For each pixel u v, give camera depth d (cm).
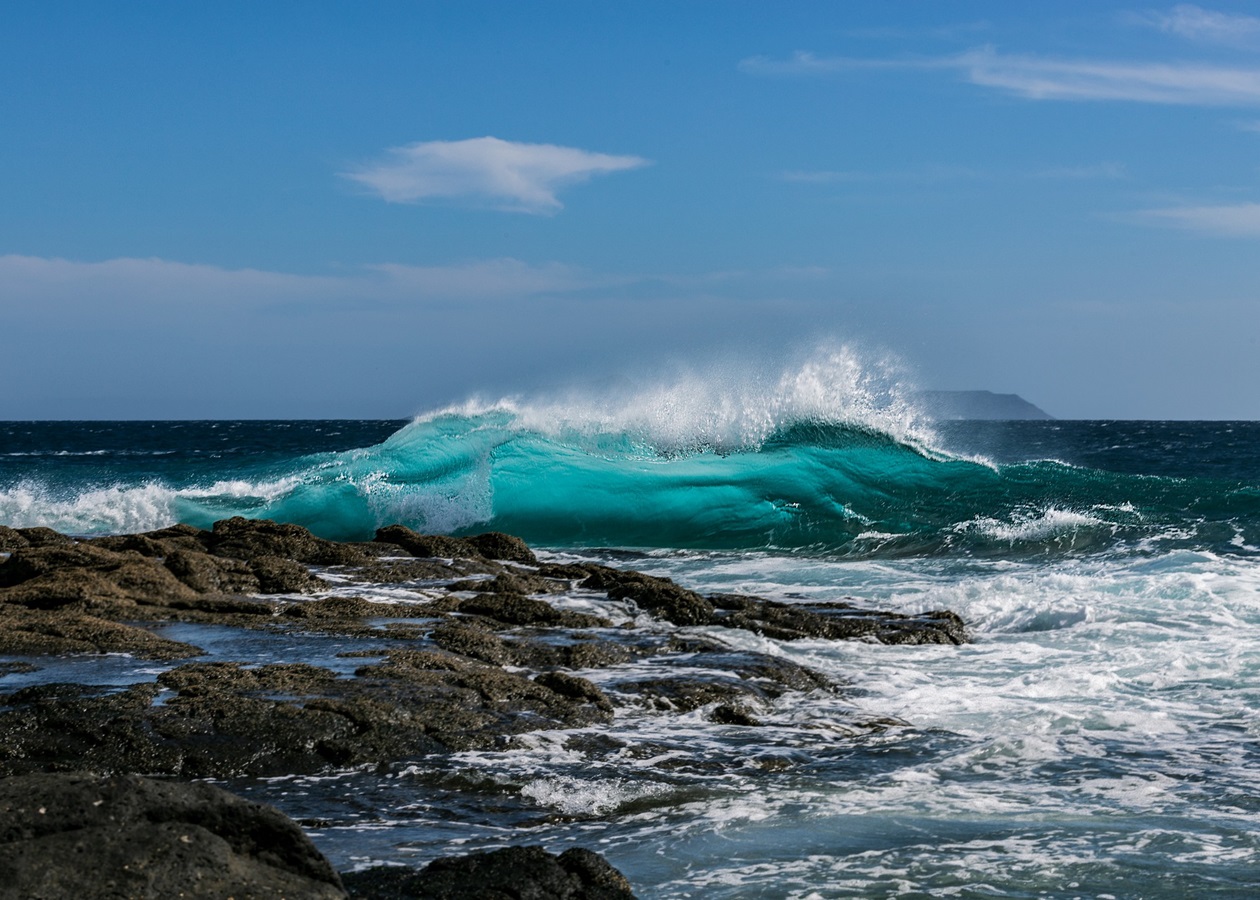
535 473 2656
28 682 958
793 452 2684
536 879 519
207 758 821
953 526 2355
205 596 1373
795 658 1273
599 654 1171
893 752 907
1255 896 596
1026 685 1151
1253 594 1563
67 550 1466
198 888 428
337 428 13275
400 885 521
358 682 979
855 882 620
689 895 604
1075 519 2312
